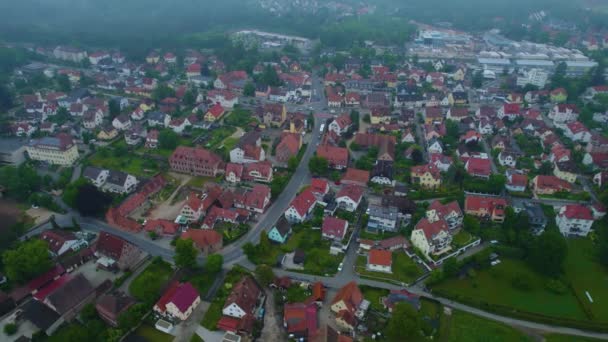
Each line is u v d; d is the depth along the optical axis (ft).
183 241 398.01
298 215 478.18
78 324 354.54
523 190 552.41
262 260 423.64
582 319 364.99
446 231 441.27
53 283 392.06
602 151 646.33
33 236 455.63
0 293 367.45
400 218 492.13
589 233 472.03
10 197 531.50
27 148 613.11
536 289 399.03
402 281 402.72
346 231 467.93
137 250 427.33
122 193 539.70
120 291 387.14
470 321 360.07
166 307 357.82
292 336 341.21
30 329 350.84
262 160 622.54
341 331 350.64
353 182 563.89
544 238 409.28
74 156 627.05
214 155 591.78
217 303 374.63
